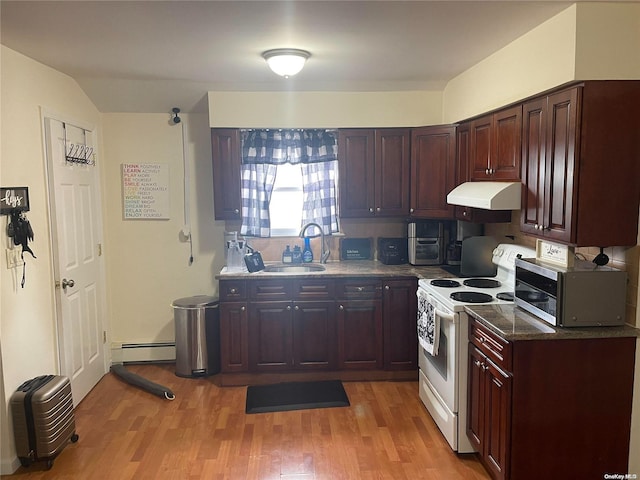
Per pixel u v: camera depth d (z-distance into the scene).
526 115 2.82
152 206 4.51
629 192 2.39
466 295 3.13
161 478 2.79
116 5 2.25
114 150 4.42
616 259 2.58
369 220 4.60
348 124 4.22
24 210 2.96
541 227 2.68
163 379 4.23
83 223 3.92
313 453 3.04
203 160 4.51
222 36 2.73
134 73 3.62
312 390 3.93
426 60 3.34
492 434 2.64
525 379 2.42
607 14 2.29
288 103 4.16
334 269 4.17
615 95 2.35
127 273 4.55
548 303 2.54
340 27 2.59
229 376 4.06
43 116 3.29
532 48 2.69
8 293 2.83
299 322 4.04
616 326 2.46
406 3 2.25
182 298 4.44
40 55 3.08
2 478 2.79
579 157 2.36
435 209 4.16
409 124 4.24
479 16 2.44
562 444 2.47
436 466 2.90
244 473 2.83
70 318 3.61
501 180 3.17
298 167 4.50
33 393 2.85
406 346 4.10
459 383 2.98
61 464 2.94
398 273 4.02
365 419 3.47
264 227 4.33
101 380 4.23
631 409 2.47
